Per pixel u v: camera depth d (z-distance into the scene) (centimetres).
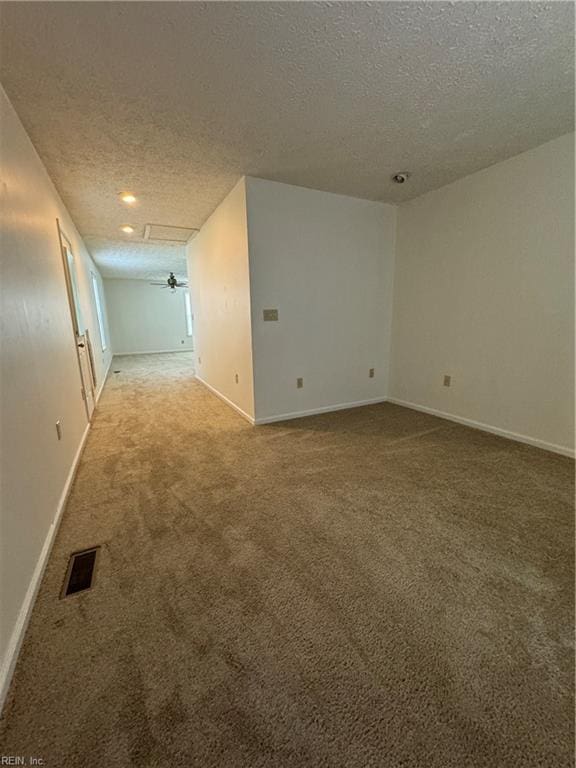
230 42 140
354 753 80
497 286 277
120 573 138
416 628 112
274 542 157
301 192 309
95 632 112
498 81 168
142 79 161
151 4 121
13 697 92
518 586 129
